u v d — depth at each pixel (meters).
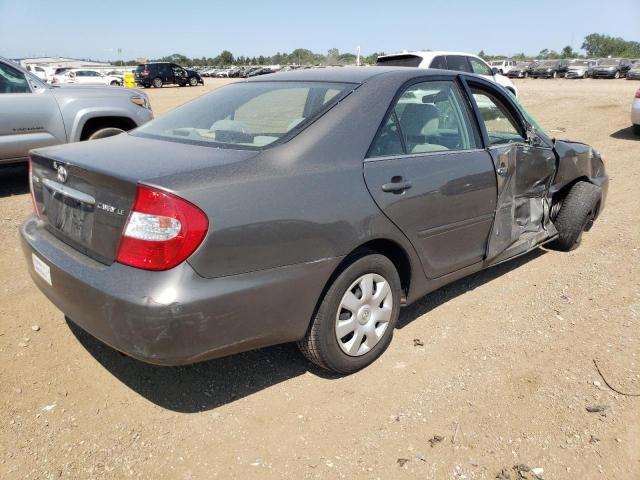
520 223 4.27
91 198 2.56
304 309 2.69
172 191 2.27
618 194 7.17
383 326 3.17
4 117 6.36
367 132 2.98
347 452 2.52
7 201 6.34
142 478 2.35
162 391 2.92
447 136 3.54
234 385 2.99
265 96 3.38
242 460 2.46
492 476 2.39
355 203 2.80
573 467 2.45
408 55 12.11
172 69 39.53
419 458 2.49
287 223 2.54
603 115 14.78
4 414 2.70
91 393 2.88
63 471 2.37
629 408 2.84
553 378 3.10
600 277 4.50
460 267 3.66
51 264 2.67
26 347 3.27
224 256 2.37
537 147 4.29
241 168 2.53
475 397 2.92
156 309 2.25
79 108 6.90
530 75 48.78
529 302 4.05
